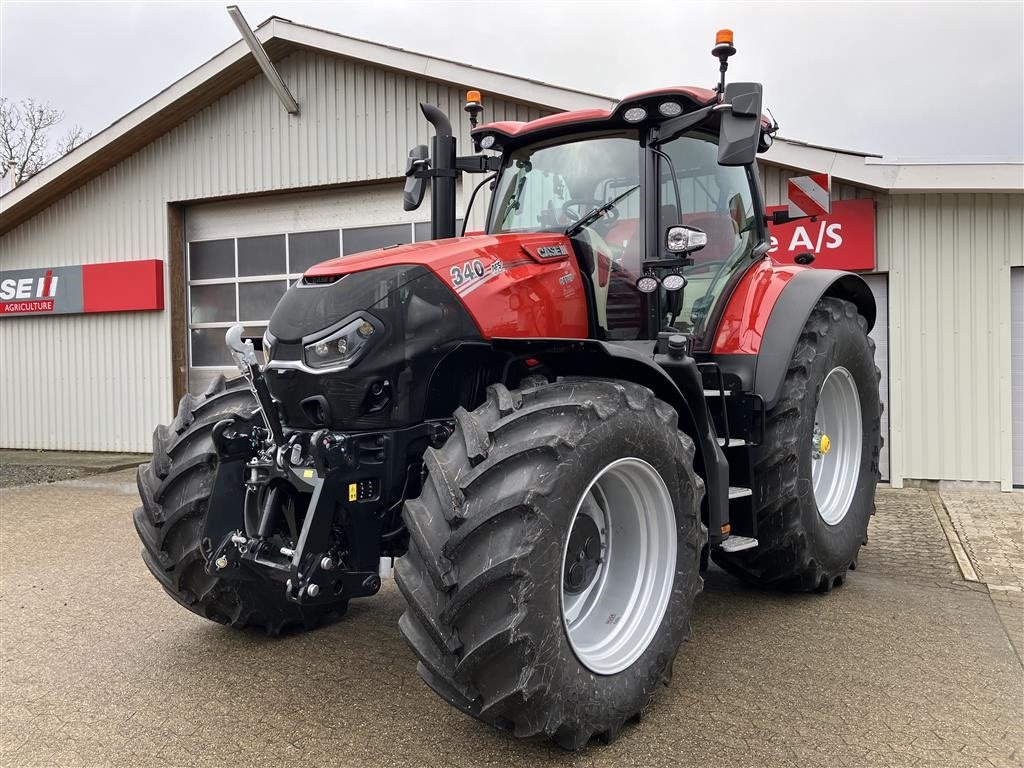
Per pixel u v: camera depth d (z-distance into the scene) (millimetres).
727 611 3920
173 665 3303
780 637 3551
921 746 2574
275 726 2752
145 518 3418
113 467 9555
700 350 3703
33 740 2684
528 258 3098
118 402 11234
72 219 11320
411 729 2717
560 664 2395
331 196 10148
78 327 11438
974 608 3961
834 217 7730
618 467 2662
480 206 8172
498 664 2305
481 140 3811
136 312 11055
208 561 3035
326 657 3371
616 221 3447
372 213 9945
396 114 9469
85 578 4645
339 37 9227
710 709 2842
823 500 4320
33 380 11750
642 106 3246
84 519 6395
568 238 3348
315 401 2715
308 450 2729
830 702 2893
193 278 11055
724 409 3553
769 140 4266
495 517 2299
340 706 2902
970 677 3111
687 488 2867
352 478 2672
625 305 3430
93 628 3773
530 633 2293
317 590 2594
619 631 2768
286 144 10055
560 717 2404
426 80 9281
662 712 2822
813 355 3881
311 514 2600
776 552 3834
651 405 2787
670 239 3070
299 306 2814
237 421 3094
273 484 2865
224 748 2607
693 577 2912
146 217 10914
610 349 2650
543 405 2516
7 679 3188
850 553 4254
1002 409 7496
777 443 3727
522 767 2465
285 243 10461
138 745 2637
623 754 2537
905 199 7637
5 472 9250
